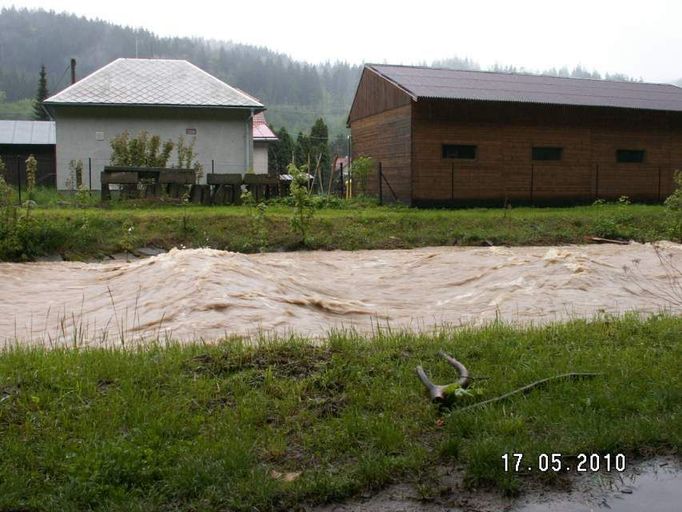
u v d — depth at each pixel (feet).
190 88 99.76
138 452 15.03
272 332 30.37
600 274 46.37
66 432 16.02
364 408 18.12
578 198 94.68
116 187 93.56
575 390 19.10
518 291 42.50
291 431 16.85
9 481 14.03
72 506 13.46
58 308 37.11
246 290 37.09
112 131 96.22
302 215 60.59
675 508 14.38
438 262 52.85
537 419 17.44
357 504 14.33
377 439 16.31
